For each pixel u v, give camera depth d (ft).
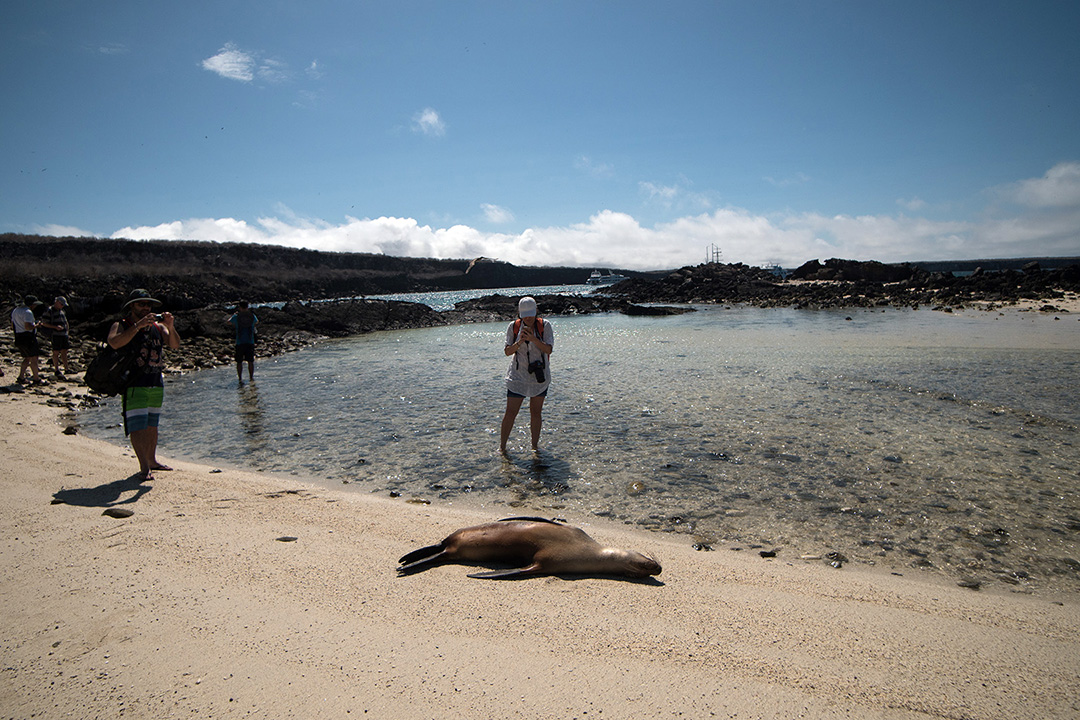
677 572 12.43
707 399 31.94
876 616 10.51
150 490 17.80
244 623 9.75
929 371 38.29
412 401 34.40
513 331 23.43
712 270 195.72
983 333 60.34
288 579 11.56
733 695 7.89
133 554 12.65
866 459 21.06
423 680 8.16
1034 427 24.58
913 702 7.83
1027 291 111.86
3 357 52.49
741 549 14.19
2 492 17.12
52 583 11.19
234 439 26.18
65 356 45.96
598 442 24.29
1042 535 14.79
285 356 62.95
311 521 15.37
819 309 115.85
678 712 7.52
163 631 9.47
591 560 12.10
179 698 7.75
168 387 42.24
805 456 21.59
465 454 23.21
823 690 8.05
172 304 79.20
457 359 55.83
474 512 16.81
